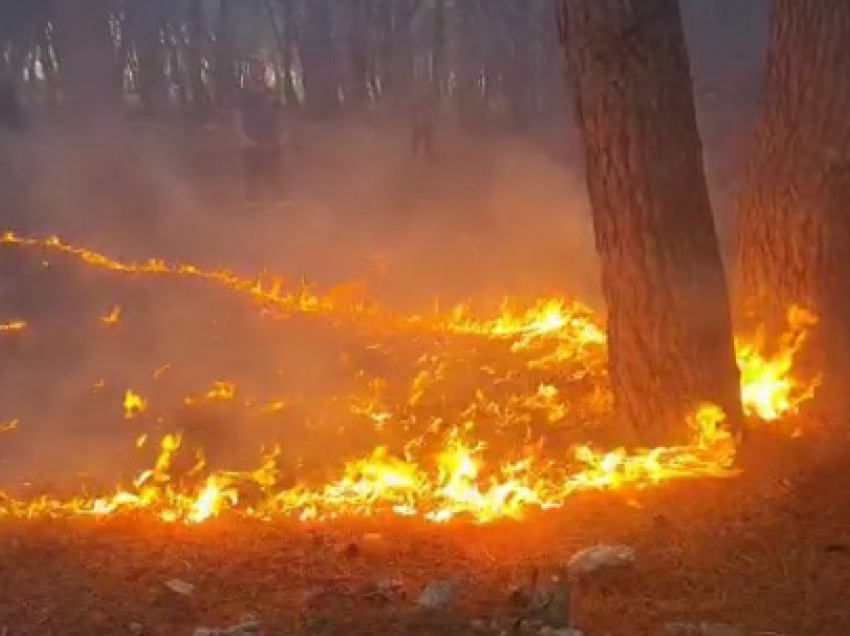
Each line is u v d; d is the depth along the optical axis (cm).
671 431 614
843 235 691
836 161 687
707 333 609
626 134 603
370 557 469
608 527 503
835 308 693
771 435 618
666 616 422
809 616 421
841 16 682
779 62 705
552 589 412
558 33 627
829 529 496
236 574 453
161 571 455
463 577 450
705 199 612
